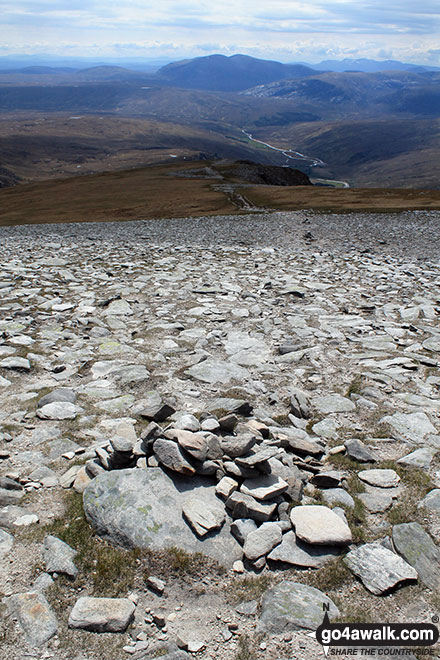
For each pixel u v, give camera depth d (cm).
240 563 552
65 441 790
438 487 692
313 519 600
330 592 520
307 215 6044
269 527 590
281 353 1208
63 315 1502
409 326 1419
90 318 1451
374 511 648
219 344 1264
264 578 534
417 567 550
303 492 682
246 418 877
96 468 688
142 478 655
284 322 1466
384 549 568
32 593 500
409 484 702
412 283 2075
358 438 834
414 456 767
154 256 2694
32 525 600
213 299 1727
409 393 995
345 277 2194
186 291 1839
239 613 493
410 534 596
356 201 7750
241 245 3459
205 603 504
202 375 1060
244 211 7150
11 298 1692
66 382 1021
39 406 905
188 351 1210
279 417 895
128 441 709
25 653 442
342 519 619
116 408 909
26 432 817
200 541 572
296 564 549
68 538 578
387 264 2616
